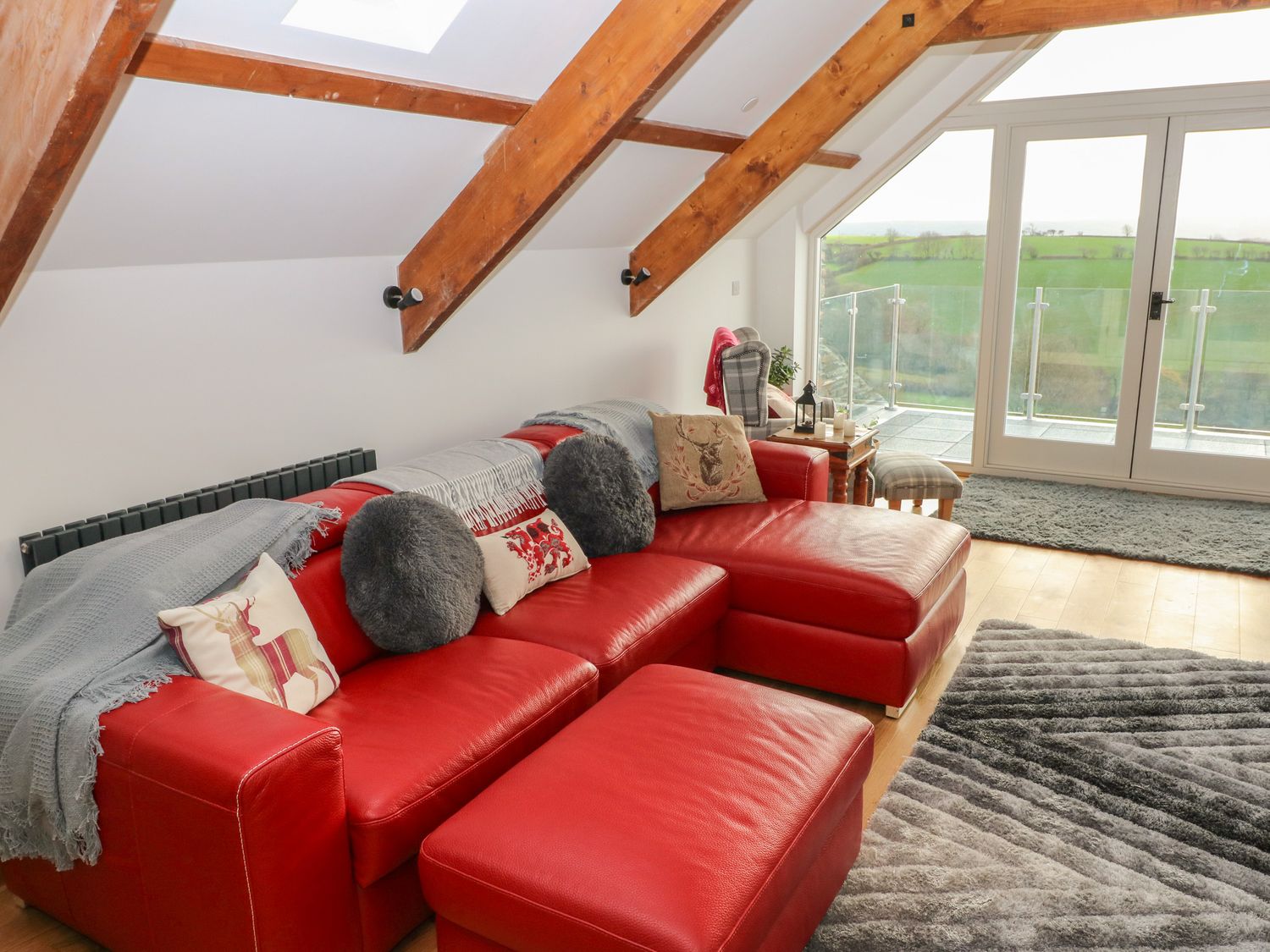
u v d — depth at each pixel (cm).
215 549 211
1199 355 475
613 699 207
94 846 174
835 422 425
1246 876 204
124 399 238
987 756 252
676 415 354
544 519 283
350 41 209
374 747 187
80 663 185
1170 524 441
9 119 163
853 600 272
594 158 267
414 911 192
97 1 144
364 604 225
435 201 292
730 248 532
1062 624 340
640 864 151
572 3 238
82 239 215
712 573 286
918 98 491
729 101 353
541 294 384
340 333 296
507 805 168
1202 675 296
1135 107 461
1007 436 529
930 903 198
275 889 159
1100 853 212
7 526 218
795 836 164
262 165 230
